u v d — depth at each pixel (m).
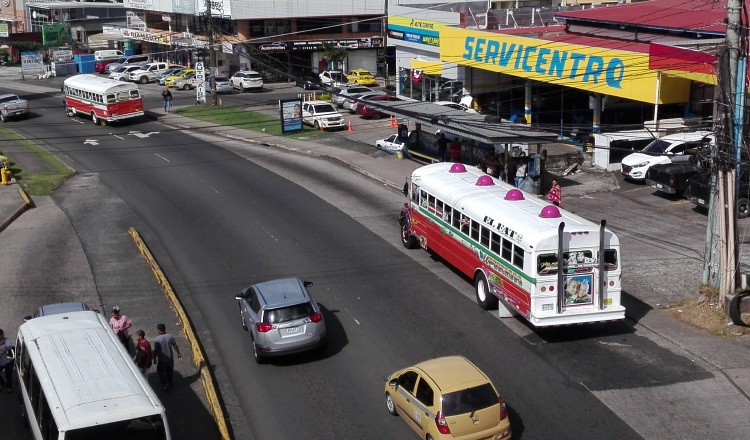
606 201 34.53
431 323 23.06
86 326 17.05
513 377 19.64
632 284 25.31
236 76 73.25
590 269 21.14
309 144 48.78
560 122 48.31
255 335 20.58
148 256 28.48
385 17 71.88
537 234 20.91
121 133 54.81
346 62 78.25
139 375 15.27
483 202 24.33
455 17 57.97
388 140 45.44
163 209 35.56
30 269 27.72
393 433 17.44
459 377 16.47
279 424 17.97
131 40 97.31
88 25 106.81
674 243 28.81
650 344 21.25
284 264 28.09
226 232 31.92
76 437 13.43
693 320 22.50
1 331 19.19
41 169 44.09
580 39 43.59
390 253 29.08
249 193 37.84
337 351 21.53
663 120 37.78
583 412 17.89
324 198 36.62
